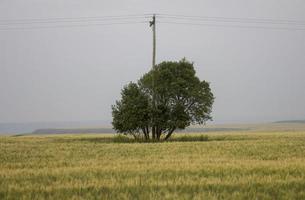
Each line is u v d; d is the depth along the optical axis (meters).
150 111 83.75
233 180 28.70
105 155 49.84
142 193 24.83
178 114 84.00
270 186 26.52
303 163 38.03
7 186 27.27
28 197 23.92
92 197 23.95
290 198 23.38
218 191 25.39
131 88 86.88
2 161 43.62
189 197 23.84
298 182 27.92
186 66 85.81
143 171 33.66
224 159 43.22
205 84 85.75
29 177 31.17
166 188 26.27
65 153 52.72
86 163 40.56
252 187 26.41
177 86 82.25
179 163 39.25
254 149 57.41
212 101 85.50
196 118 85.12
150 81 85.06
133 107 84.25
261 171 33.22
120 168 35.56
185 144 67.94
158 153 52.19
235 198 23.41
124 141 86.50
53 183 28.45
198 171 33.34
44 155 50.25
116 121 87.19
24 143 77.12
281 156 47.59
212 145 65.12
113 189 26.12
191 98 84.12
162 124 84.56
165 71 83.75
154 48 84.00
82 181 29.12
